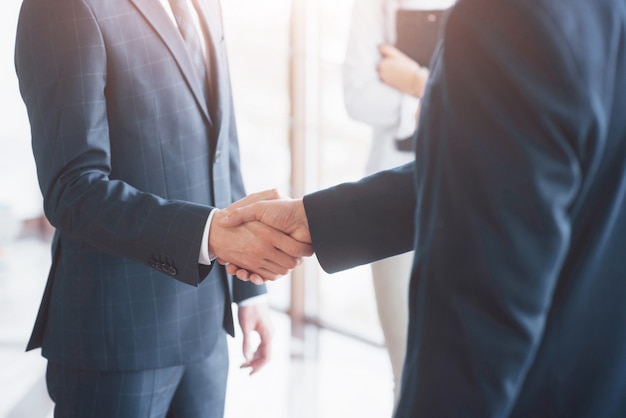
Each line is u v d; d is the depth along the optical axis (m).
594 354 0.88
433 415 0.82
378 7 2.34
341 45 3.35
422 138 0.88
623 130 0.84
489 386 0.79
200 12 1.53
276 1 3.46
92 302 1.45
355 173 3.46
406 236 1.38
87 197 1.35
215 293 1.56
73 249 1.46
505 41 0.79
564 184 0.78
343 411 2.87
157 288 1.47
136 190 1.40
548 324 0.87
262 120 3.63
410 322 0.88
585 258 0.86
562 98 0.77
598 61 0.80
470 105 0.81
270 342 1.82
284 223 1.43
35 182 4.99
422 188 0.87
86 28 1.32
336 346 3.46
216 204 1.52
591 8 0.82
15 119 4.88
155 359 1.47
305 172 3.57
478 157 0.79
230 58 3.60
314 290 3.65
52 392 1.52
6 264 4.50
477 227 0.79
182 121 1.44
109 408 1.46
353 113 2.36
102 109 1.36
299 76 3.49
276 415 2.83
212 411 1.63
